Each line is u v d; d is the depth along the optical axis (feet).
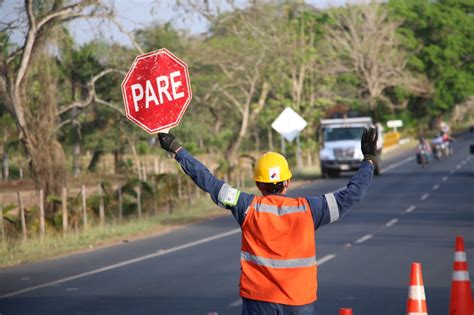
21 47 92.99
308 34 218.59
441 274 53.88
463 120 555.28
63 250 75.87
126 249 75.41
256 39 150.00
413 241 72.79
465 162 212.02
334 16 302.86
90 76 115.96
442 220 90.22
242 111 177.47
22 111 95.25
